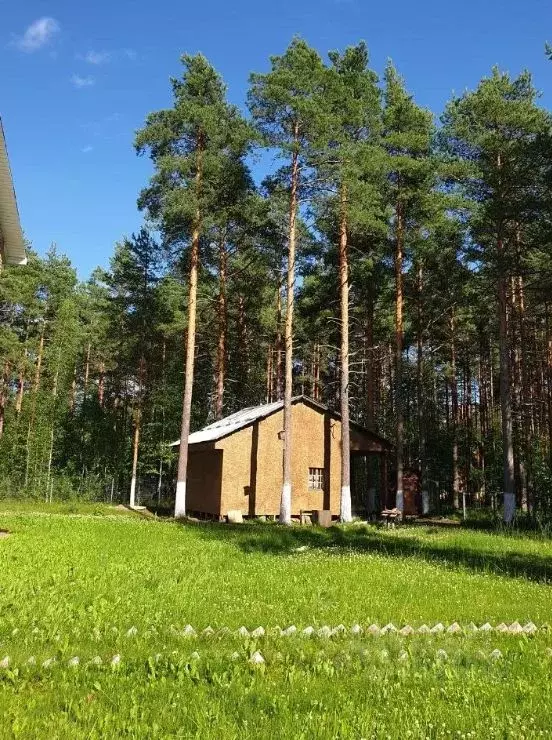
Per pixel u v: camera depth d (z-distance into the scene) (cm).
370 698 504
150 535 1847
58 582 1004
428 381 4212
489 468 3753
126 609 820
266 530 2136
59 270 5169
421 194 2878
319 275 3325
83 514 2881
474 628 748
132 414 4206
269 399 4388
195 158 2634
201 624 752
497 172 2558
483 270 2672
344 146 2514
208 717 455
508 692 521
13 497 3700
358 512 3450
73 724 442
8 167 1653
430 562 1373
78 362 4788
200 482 3203
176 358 4356
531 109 2703
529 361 3597
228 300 3988
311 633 704
